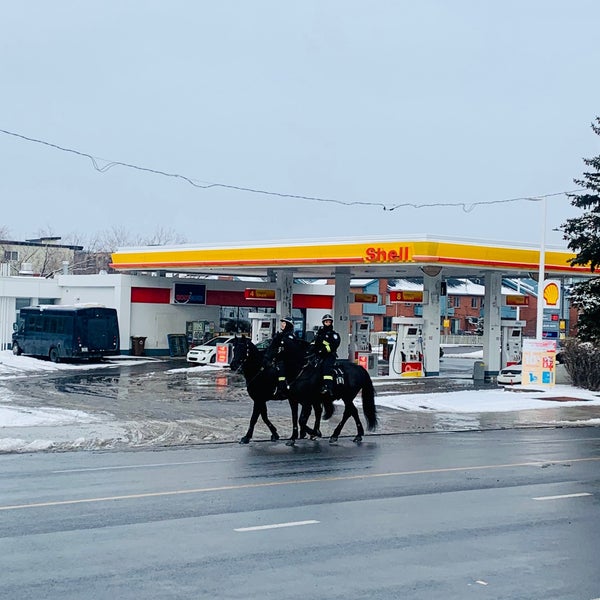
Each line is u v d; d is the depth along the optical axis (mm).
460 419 26703
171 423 23797
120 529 10953
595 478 15836
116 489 13836
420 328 42438
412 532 11125
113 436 21109
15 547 9961
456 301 108500
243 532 10906
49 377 39531
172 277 56719
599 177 38062
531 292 98188
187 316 57000
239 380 38938
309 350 20719
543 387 35438
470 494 13969
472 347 93562
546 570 9445
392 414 27484
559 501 13492
